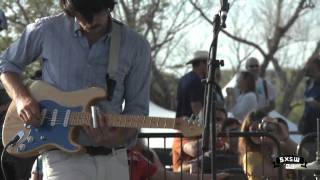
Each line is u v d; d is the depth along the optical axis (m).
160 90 31.22
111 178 5.61
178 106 11.63
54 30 5.60
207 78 5.54
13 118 5.63
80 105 5.51
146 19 27.33
